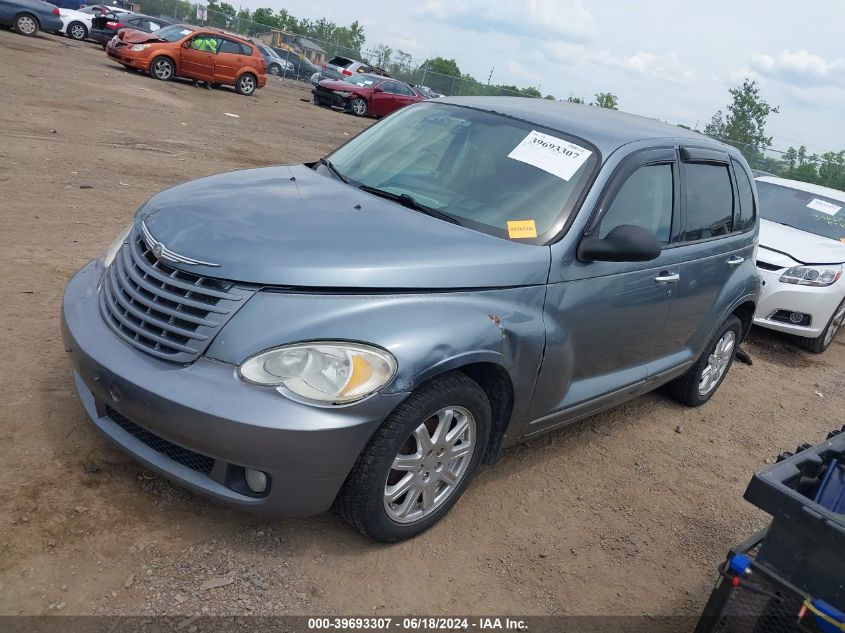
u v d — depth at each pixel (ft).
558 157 12.59
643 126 14.75
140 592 8.77
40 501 9.79
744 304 18.13
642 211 13.35
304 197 11.62
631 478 14.38
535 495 12.90
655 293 13.73
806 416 20.03
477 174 12.55
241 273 9.29
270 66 120.47
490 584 10.31
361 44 246.88
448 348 9.60
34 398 12.05
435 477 10.45
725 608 8.51
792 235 26.03
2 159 27.68
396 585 9.84
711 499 14.28
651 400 18.52
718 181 16.16
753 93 127.75
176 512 10.21
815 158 94.58
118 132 37.73
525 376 11.14
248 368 8.86
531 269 11.03
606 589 10.84
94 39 86.12
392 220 11.09
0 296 15.75
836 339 29.17
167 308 9.41
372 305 9.44
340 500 9.68
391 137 14.21
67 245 19.88
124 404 9.27
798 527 7.81
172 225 10.28
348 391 8.86
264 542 10.03
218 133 45.01
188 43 66.59
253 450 8.68
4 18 75.56
